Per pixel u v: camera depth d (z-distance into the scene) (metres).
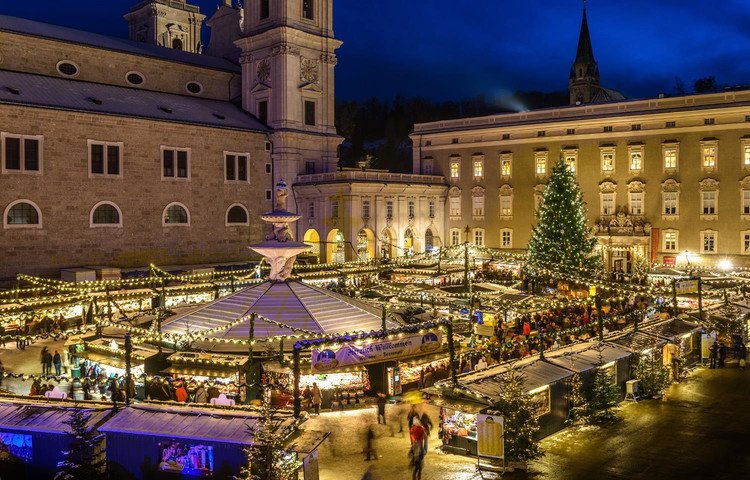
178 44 110.06
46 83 69.50
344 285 59.22
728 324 42.88
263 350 33.78
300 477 21.42
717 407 31.97
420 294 48.81
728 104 69.94
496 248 85.94
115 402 23.42
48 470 22.27
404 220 84.62
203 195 75.38
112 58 77.88
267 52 85.06
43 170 62.66
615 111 77.56
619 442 27.30
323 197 80.94
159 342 33.72
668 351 37.06
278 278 41.78
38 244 62.31
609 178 77.62
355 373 33.28
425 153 92.31
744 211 69.62
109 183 67.31
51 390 31.19
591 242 68.25
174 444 21.45
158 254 71.31
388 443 27.58
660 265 66.50
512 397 25.00
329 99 88.88
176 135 72.75
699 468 24.39
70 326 50.41
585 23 131.75
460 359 35.53
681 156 73.12
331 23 89.06
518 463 24.56
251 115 86.94
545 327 43.66
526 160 83.31
